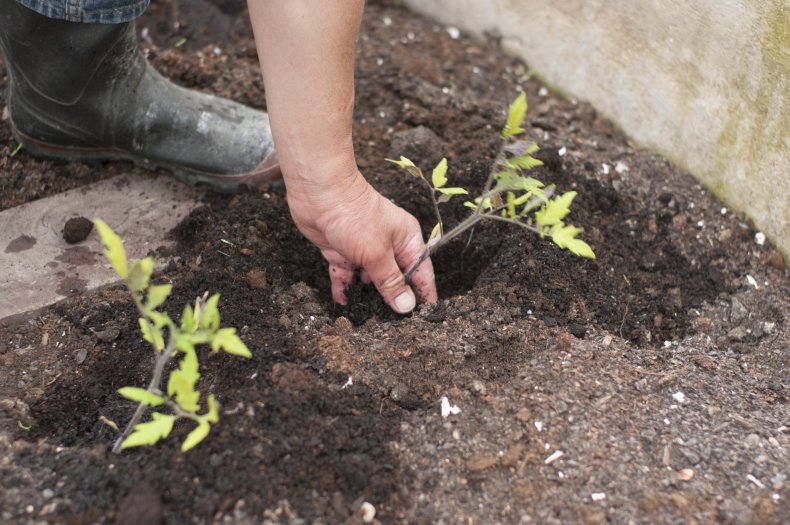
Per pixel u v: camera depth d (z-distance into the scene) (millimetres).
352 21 999
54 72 1214
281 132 1038
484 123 1382
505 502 999
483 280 1188
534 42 1494
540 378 1088
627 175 1326
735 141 1262
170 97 1292
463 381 1082
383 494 1000
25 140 1298
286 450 1010
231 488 983
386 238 1094
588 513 989
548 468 1020
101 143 1303
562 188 1279
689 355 1144
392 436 1037
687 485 1014
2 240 1229
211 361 1097
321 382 1071
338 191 1061
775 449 1046
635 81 1367
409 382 1081
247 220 1244
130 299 1167
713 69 1262
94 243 1234
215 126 1290
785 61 1180
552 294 1170
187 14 1542
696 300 1208
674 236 1263
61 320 1147
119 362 1114
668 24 1297
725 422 1067
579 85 1452
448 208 1272
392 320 1151
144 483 977
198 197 1300
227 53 1495
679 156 1341
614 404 1070
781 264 1233
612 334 1154
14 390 1084
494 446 1033
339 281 1187
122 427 1061
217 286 1170
